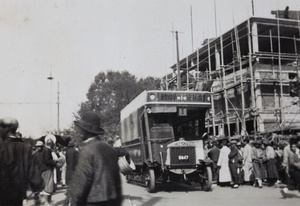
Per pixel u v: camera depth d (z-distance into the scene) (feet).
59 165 48.32
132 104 55.93
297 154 33.86
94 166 11.69
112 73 184.34
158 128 47.14
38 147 31.71
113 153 12.60
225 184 52.75
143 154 47.78
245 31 101.96
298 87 84.38
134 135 53.62
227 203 33.78
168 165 44.27
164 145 46.65
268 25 96.84
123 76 180.14
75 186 11.51
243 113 88.02
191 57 131.95
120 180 12.66
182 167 44.50
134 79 180.75
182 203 34.19
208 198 37.91
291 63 96.84
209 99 48.73
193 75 143.64
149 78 181.78
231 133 109.19
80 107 178.91
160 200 36.68
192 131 48.57
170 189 48.57
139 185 55.21
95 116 13.01
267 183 53.93
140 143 49.26
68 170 32.45
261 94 91.56
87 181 11.48
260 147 50.24
